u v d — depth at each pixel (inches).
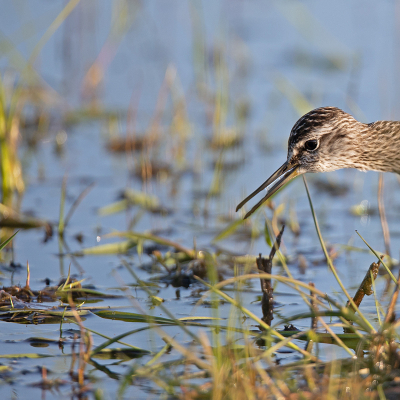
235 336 353.4
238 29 956.0
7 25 855.1
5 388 303.7
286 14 928.9
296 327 370.9
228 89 764.6
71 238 510.3
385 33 901.2
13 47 766.5
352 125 485.1
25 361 327.3
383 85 776.3
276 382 302.7
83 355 321.7
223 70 743.7
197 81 785.6
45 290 410.0
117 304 399.2
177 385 301.0
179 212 562.9
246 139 707.4
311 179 634.8
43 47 869.8
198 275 443.8
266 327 325.7
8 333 357.1
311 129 475.5
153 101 773.3
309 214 563.5
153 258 475.5
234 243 505.0
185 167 650.8
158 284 433.4
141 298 409.4
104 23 924.6
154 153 657.0
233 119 748.0
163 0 978.1
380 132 490.0
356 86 784.3
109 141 706.8
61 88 800.3
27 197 580.7
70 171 637.3
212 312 383.6
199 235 518.6
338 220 551.8
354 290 421.4
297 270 457.4
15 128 592.1
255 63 860.6
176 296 414.3
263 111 764.6
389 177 634.2
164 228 530.6
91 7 893.8
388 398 292.2
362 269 458.6
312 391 292.8
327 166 485.4
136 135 702.5
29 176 623.8
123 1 864.3
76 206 567.8
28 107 776.3
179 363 323.3
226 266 462.6
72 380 311.0
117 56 869.8
